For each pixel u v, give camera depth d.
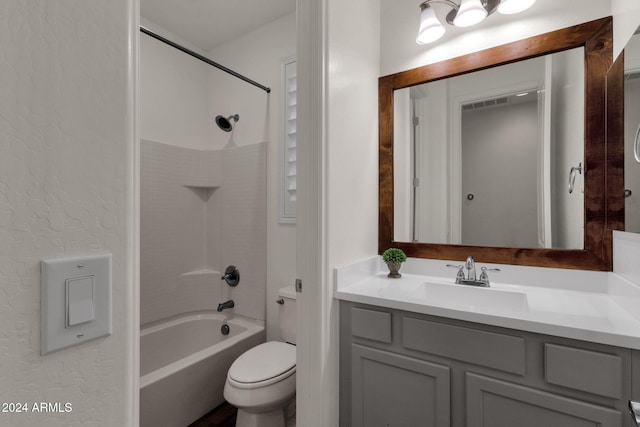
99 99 0.38
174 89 2.36
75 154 0.36
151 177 2.20
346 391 1.39
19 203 0.32
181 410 1.62
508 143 1.51
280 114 2.15
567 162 1.38
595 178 1.31
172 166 2.32
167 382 1.56
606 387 0.92
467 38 1.60
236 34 2.37
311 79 1.33
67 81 0.35
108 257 0.39
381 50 1.83
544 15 1.42
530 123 1.46
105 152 0.39
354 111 1.57
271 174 2.21
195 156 2.46
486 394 1.09
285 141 2.13
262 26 2.27
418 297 1.39
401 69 1.77
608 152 1.22
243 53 2.37
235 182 2.38
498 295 1.36
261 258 2.23
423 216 1.71
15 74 0.31
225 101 2.47
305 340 1.34
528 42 1.45
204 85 2.57
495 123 1.54
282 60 2.15
